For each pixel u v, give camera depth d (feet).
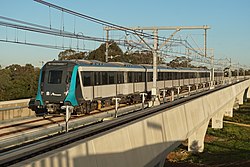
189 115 57.82
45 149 28.43
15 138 35.76
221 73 225.76
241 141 112.88
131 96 86.79
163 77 109.09
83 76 63.16
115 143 30.68
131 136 33.94
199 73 161.27
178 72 126.00
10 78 151.12
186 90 138.51
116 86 77.05
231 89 132.67
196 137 99.55
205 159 90.63
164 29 76.18
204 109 72.23
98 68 68.95
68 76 60.85
